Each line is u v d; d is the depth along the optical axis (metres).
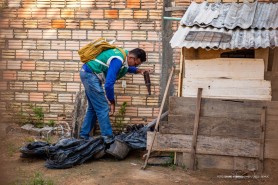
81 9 7.23
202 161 5.81
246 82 5.75
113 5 7.14
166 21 7.01
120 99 7.17
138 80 7.11
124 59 6.41
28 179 5.24
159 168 5.83
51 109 7.43
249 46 5.52
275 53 6.00
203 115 5.78
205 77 5.83
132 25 7.11
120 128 7.19
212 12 6.43
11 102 7.52
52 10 7.31
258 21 6.13
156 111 7.11
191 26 6.18
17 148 6.57
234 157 5.74
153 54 7.08
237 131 5.70
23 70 7.46
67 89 7.37
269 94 5.70
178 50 7.00
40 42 7.38
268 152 5.63
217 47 5.58
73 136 6.88
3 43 7.48
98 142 6.09
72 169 5.71
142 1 7.06
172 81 7.02
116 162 6.06
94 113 6.59
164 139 5.87
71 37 7.30
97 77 6.39
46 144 6.13
